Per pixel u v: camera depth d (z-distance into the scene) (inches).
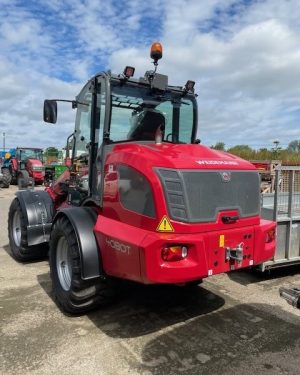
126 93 173.5
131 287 183.8
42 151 881.5
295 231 208.7
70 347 135.7
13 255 245.1
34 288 191.8
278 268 224.1
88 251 151.7
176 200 133.2
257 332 147.8
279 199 204.2
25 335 143.9
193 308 169.9
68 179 217.6
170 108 188.2
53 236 171.2
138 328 150.8
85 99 189.2
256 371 122.3
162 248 130.0
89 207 169.3
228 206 144.1
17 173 850.1
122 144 163.2
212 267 138.9
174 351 133.9
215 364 126.0
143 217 136.0
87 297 156.1
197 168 139.2
